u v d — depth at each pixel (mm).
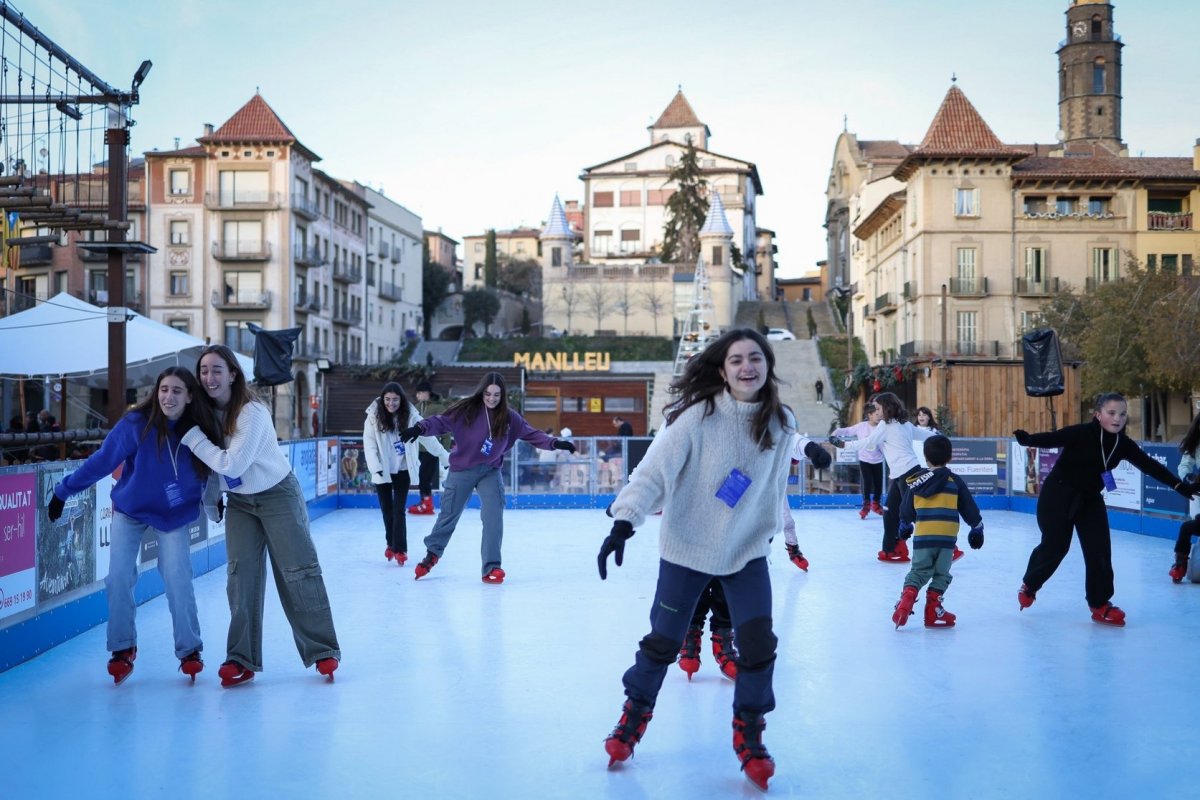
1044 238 47438
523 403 35844
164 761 4117
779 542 12148
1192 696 5152
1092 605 7141
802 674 5609
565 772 3992
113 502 5402
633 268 71500
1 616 5723
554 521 14625
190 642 5430
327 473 15984
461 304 83750
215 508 5590
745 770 3865
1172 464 12367
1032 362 14844
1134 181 47125
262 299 54781
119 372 11453
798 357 57781
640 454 16672
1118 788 3816
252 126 55188
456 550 11250
